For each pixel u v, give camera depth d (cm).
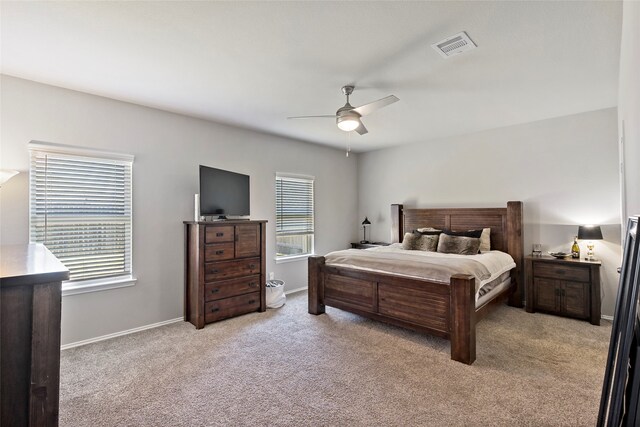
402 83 307
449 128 472
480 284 311
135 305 357
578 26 214
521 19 206
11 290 84
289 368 268
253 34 224
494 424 196
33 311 87
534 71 282
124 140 351
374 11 198
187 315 393
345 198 630
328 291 402
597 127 392
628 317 123
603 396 156
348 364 274
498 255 410
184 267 396
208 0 188
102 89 318
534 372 258
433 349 303
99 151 331
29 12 197
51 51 246
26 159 294
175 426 197
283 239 521
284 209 524
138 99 346
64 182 315
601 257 389
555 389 233
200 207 380
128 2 189
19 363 85
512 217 443
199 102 356
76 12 198
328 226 596
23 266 100
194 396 228
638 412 104
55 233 310
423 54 252
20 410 85
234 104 363
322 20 207
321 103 360
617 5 192
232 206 425
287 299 484
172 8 195
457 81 303
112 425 198
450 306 289
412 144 570
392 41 233
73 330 317
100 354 297
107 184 341
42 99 302
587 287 371
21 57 255
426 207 553
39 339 87
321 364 274
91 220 331
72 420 202
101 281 336
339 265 394
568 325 363
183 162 398
